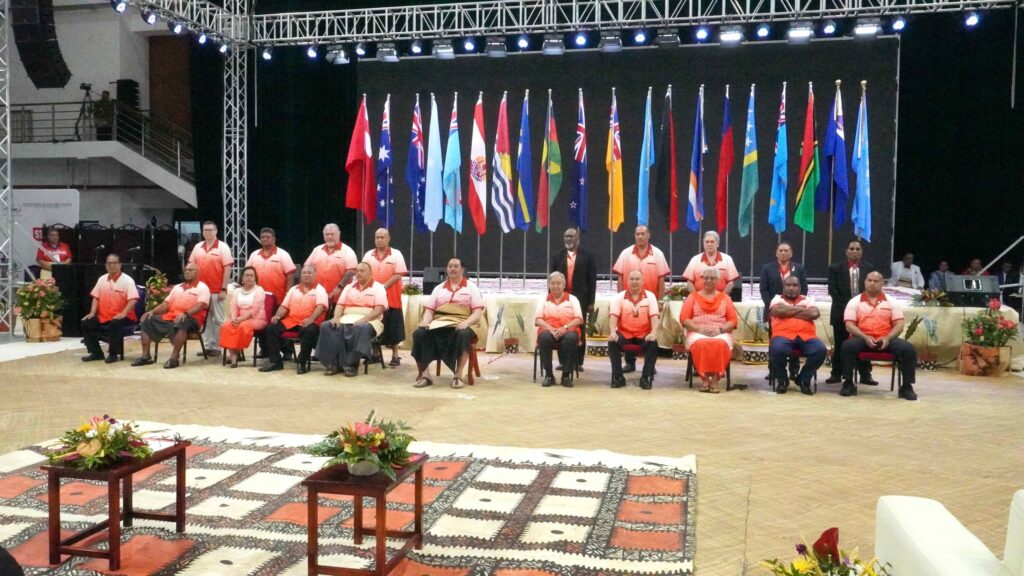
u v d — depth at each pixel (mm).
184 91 19391
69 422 6703
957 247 15617
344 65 17297
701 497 4898
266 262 9969
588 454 5707
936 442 6301
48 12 11141
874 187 14156
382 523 3516
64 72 11531
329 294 9922
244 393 8047
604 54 14992
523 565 3791
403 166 15922
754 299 11438
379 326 9219
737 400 7930
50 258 12844
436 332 8523
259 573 3676
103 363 9695
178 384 8484
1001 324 9414
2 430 6418
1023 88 14719
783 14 11398
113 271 9805
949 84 15211
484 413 7227
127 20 18953
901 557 2688
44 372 9094
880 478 5344
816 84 14281
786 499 4906
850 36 11930
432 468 5324
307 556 3734
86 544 3988
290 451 5699
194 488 4855
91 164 19094
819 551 2738
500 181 11867
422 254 15953
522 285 13617
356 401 7719
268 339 9320
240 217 14289
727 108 11531
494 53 12492
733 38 11609
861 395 8234
